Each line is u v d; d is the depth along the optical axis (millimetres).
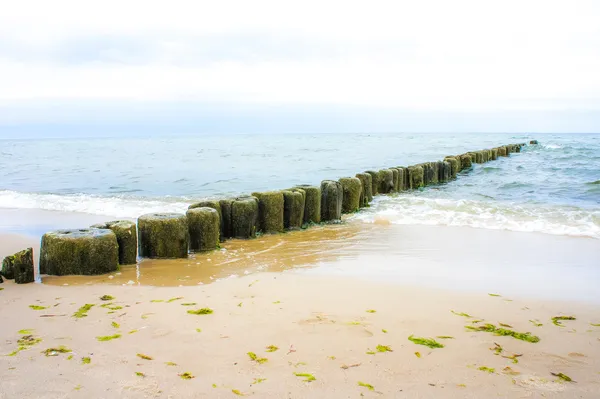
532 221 8820
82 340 3434
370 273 5539
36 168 24672
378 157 28922
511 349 3326
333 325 3758
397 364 3059
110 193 15023
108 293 4656
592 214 9344
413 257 6398
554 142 46750
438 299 4527
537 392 2709
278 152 36562
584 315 4105
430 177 15648
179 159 30234
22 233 8305
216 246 6836
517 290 4875
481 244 7203
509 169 20047
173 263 5934
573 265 5977
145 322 3809
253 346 3330
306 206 8758
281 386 2756
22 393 2654
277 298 4500
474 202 11023
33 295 4566
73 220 9727
